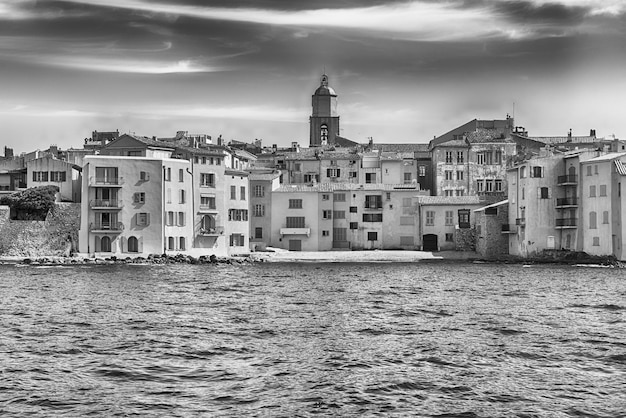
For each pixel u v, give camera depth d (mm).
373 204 163000
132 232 140750
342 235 163625
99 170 140250
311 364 47375
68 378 44000
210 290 90938
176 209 145125
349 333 58312
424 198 161625
